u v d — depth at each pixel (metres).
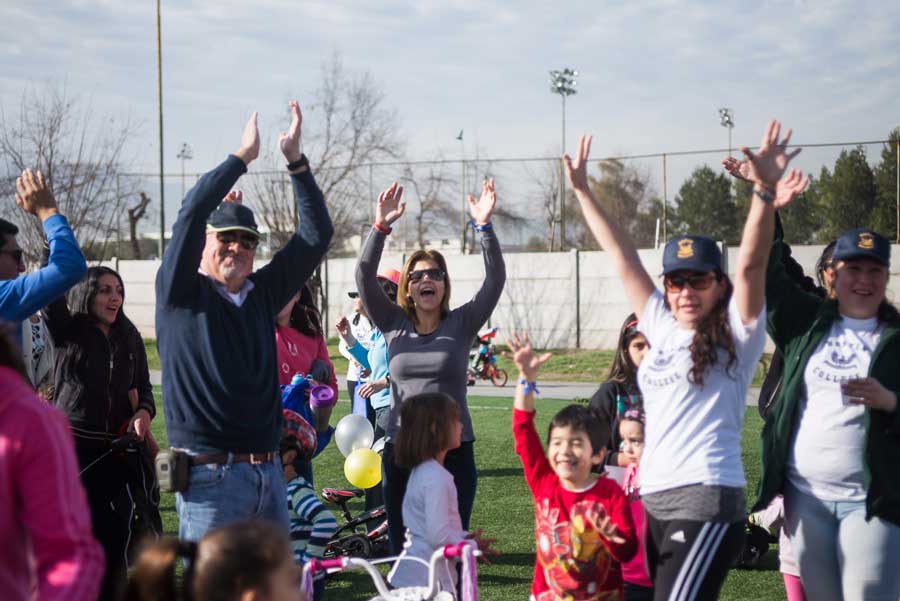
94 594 2.80
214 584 2.83
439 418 5.47
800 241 41.41
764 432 4.96
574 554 4.70
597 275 31.77
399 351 6.43
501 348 31.36
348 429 9.04
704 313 4.48
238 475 4.81
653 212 49.12
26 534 2.89
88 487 6.13
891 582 4.52
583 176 4.97
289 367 7.39
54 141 34.44
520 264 32.59
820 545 4.69
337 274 35.62
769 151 4.24
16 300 4.76
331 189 40.84
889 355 4.59
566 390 23.23
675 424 4.37
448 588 4.88
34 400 2.86
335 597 7.12
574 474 4.67
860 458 4.56
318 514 6.37
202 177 4.89
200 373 4.77
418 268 6.48
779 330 5.01
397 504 6.20
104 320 6.36
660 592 4.32
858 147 38.19
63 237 4.90
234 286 5.02
